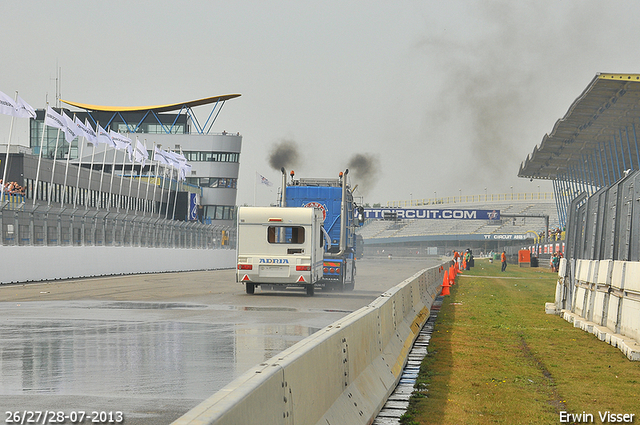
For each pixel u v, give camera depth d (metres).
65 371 14.16
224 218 154.62
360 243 157.38
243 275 35.97
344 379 10.38
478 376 15.74
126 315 25.50
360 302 33.25
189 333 20.42
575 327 26.45
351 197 45.16
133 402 11.46
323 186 42.81
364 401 11.13
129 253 61.84
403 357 17.14
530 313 32.56
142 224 65.44
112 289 40.47
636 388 14.59
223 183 154.62
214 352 16.81
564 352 19.70
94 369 14.42
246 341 18.75
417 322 24.25
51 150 149.75
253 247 36.06
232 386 6.05
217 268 84.56
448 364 17.41
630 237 23.77
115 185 109.75
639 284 19.20
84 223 54.66
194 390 12.42
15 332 20.31
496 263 148.88
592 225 29.73
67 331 20.64
